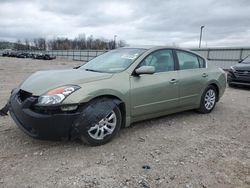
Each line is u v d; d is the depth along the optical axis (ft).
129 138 14.35
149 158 12.10
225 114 20.27
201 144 14.01
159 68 16.29
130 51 16.53
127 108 14.21
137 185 9.91
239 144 14.26
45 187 9.55
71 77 13.26
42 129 11.62
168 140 14.34
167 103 16.37
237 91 33.27
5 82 36.65
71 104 11.93
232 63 81.46
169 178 10.47
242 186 10.09
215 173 10.99
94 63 16.87
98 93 12.78
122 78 14.12
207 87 19.45
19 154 11.96
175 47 17.84
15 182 9.78
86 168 10.95
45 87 12.39
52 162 11.35
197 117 19.01
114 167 11.14
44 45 343.67
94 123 12.54
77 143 13.34
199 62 19.39
